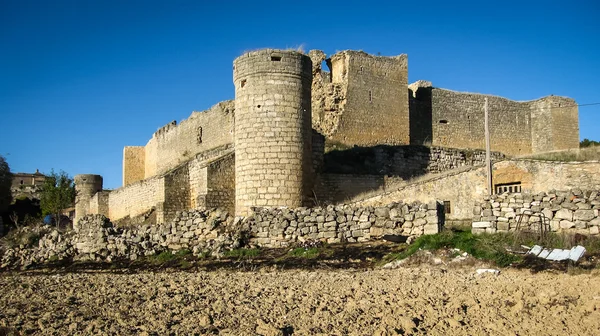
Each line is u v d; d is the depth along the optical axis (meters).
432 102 54.03
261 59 28.53
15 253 27.02
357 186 34.22
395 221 22.22
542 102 58.41
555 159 31.17
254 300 15.15
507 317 12.42
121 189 53.44
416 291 15.27
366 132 48.28
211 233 24.70
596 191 19.81
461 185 29.91
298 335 11.84
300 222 23.42
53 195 61.47
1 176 61.81
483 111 56.38
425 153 42.03
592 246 17.98
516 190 29.55
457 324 11.89
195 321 13.27
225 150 37.06
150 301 15.80
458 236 20.28
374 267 19.59
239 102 29.06
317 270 19.89
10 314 15.16
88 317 14.31
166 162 62.97
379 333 11.48
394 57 50.53
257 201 27.91
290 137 28.25
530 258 18.02
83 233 26.61
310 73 29.61
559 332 11.26
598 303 12.66
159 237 25.34
